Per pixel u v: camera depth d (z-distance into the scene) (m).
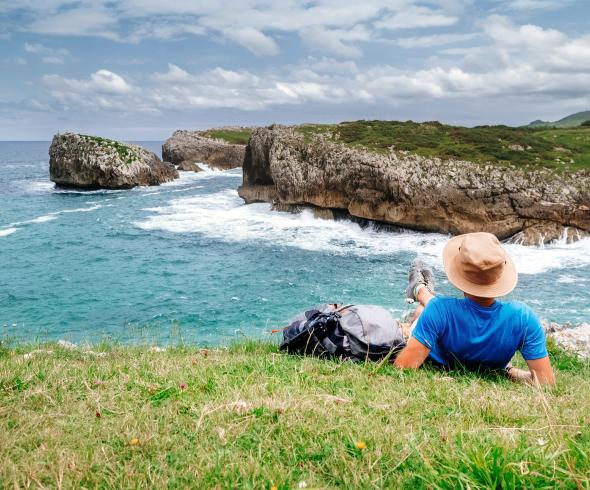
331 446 3.02
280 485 2.50
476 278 4.48
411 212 35.53
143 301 21.77
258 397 4.01
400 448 2.95
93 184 64.38
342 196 39.31
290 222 40.97
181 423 3.46
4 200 55.47
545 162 36.22
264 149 47.44
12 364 5.63
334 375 5.00
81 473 2.66
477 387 4.44
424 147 40.91
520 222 32.97
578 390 4.95
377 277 25.05
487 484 2.37
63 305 21.25
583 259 28.16
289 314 19.94
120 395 4.20
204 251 31.28
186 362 6.02
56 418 3.64
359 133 46.69
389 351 5.68
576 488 2.35
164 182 72.31
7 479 2.58
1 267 27.69
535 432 3.22
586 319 18.75
